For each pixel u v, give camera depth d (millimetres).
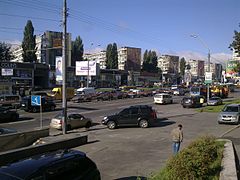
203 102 53312
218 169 9547
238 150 17047
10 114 35219
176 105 53812
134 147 20266
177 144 16734
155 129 28594
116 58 156375
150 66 178250
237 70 56844
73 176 8719
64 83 26328
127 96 71812
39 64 96688
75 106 51625
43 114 41812
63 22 26469
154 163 15789
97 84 122625
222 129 27453
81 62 95125
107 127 30484
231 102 55688
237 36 45844
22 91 66312
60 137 21438
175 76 183000
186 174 8609
